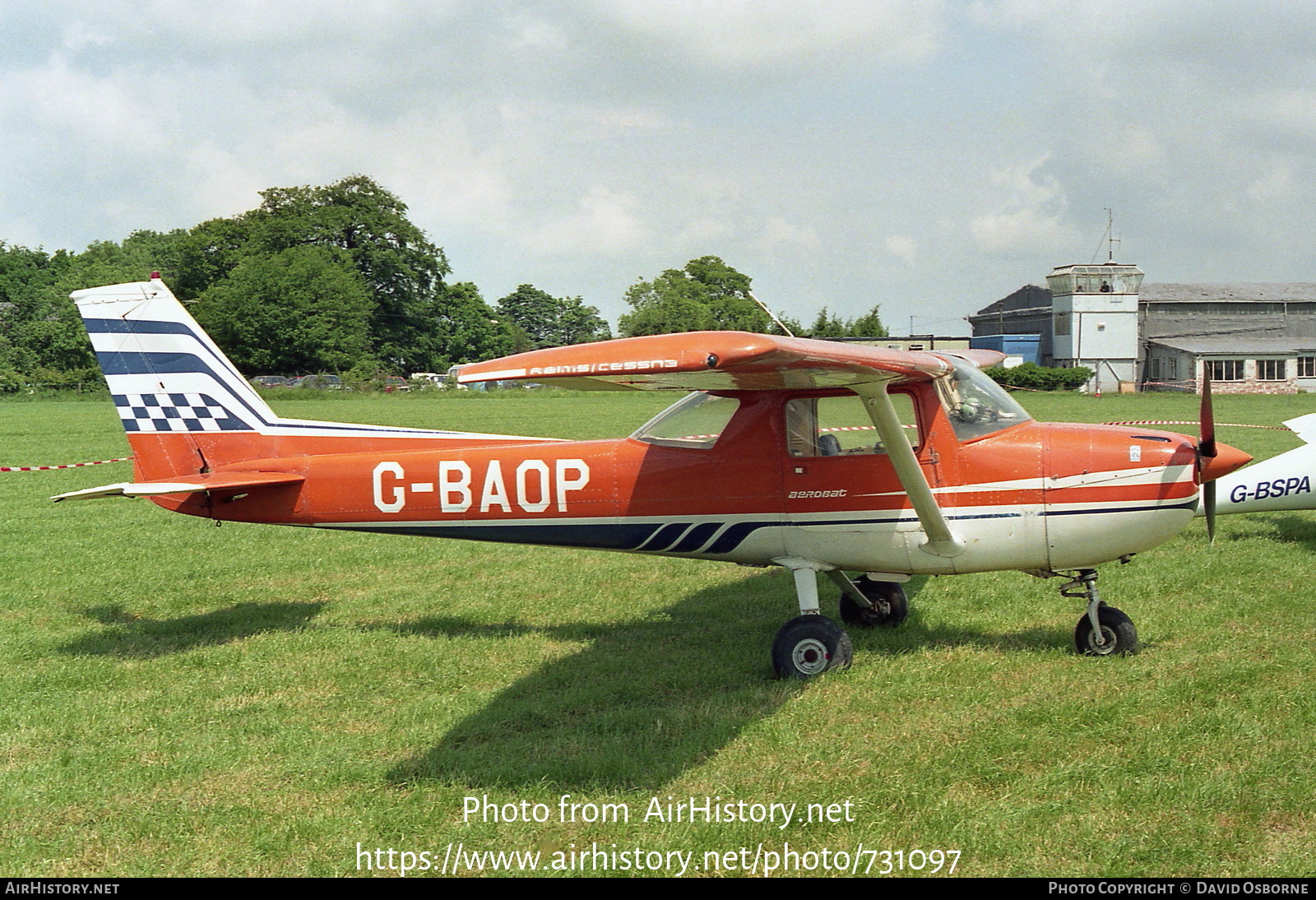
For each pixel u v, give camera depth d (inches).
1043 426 242.5
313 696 229.8
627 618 298.2
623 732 200.5
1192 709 199.9
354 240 3363.7
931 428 236.8
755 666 242.2
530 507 255.8
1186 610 279.4
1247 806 159.5
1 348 2960.1
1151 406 1441.9
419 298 3570.4
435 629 288.4
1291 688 208.4
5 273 3796.8
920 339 2265.0
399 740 199.0
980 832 154.3
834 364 180.1
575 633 280.4
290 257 2940.5
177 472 275.9
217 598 332.8
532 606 315.9
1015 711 201.0
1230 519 432.5
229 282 2824.8
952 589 313.6
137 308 273.3
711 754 187.2
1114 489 231.1
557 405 1878.7
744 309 3526.1
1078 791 167.2
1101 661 235.1
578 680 234.8
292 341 2775.6
